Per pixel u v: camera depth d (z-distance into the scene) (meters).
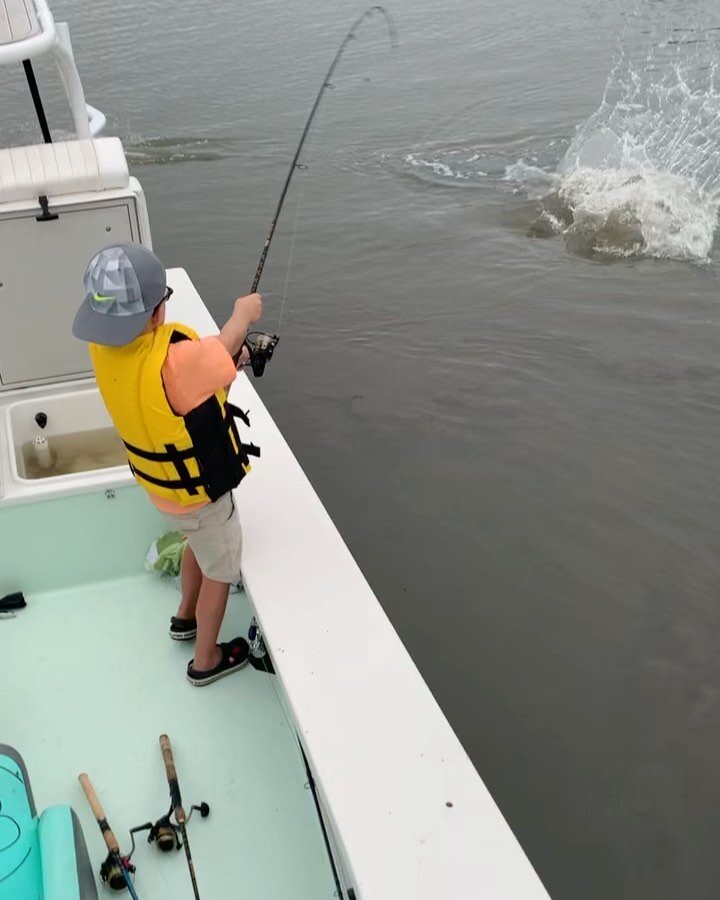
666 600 4.06
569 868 3.00
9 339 3.07
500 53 11.51
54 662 2.64
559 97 10.13
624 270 6.95
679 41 11.65
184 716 2.45
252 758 2.34
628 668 3.72
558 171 8.52
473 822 1.80
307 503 2.70
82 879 1.75
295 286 6.79
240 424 3.06
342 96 10.33
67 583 2.92
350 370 5.76
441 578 4.19
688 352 5.84
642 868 3.00
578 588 4.12
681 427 5.12
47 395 3.17
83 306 1.92
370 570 4.23
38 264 2.96
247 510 2.68
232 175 8.66
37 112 3.38
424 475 4.83
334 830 1.86
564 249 7.29
